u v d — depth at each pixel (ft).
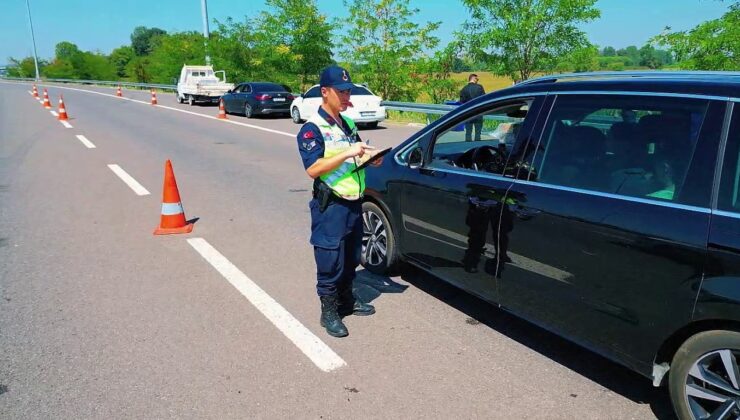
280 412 9.62
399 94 76.59
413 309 13.84
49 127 55.16
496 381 10.62
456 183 12.42
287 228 20.77
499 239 11.30
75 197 25.39
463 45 54.29
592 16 49.08
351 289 13.32
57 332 12.41
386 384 10.50
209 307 13.78
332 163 10.89
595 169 9.84
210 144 43.62
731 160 8.13
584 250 9.61
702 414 8.47
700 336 8.21
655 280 8.60
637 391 10.32
